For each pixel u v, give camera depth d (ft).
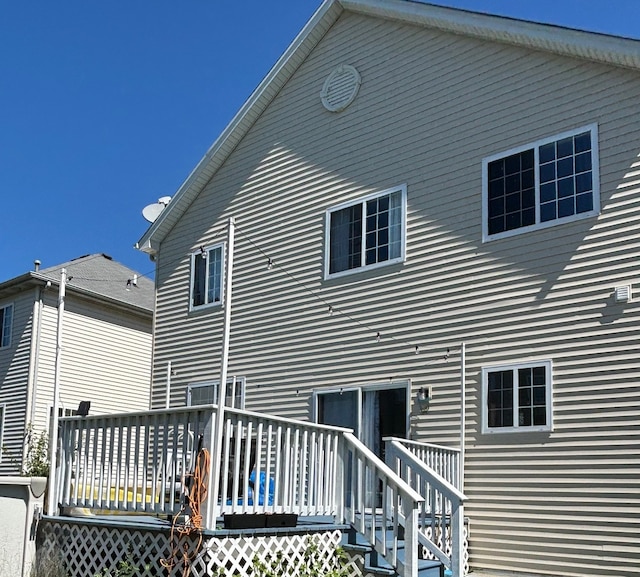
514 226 32.42
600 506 27.89
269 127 44.83
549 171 31.65
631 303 28.37
